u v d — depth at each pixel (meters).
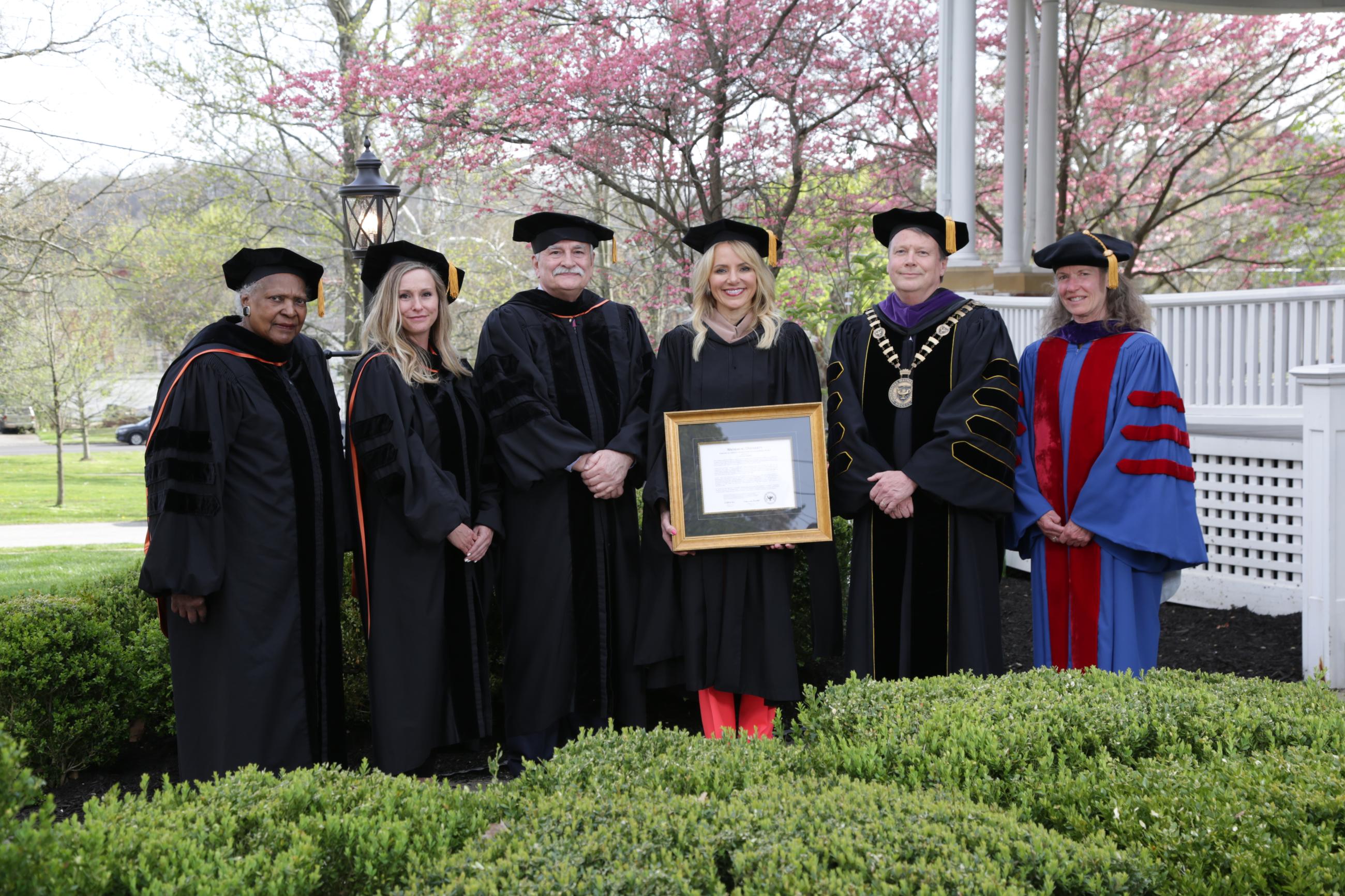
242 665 3.70
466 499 4.16
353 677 4.69
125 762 4.36
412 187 16.44
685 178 12.09
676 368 4.20
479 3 13.59
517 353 4.28
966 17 9.38
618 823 2.12
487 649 4.26
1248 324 7.52
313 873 1.95
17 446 38.62
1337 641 4.93
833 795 2.24
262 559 3.74
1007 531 4.47
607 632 4.29
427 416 4.07
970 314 4.25
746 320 4.21
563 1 12.09
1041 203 11.65
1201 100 15.22
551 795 2.39
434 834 2.18
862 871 1.93
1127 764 2.54
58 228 16.39
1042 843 2.04
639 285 14.43
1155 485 4.08
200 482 3.62
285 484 3.80
